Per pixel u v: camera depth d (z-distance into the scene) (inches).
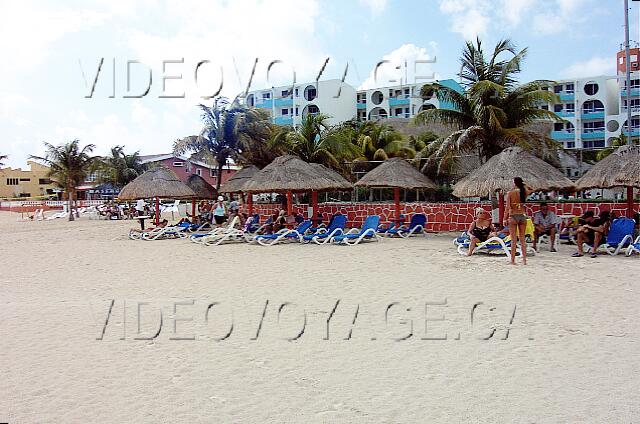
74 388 198.8
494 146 846.5
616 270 436.5
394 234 795.4
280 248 672.4
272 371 214.7
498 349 237.5
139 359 232.1
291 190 781.9
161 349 245.9
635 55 2063.2
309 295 359.3
